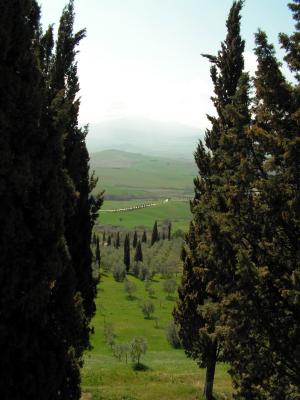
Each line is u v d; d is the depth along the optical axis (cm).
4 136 892
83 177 1648
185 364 3869
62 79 1583
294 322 1194
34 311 986
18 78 938
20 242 959
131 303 7688
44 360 1035
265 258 1225
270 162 1177
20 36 963
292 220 1186
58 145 1048
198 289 2217
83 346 1569
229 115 1273
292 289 1132
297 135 1159
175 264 10225
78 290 1625
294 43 1176
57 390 1085
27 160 942
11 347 970
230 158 1328
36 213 988
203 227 2006
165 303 7888
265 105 1213
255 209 1230
